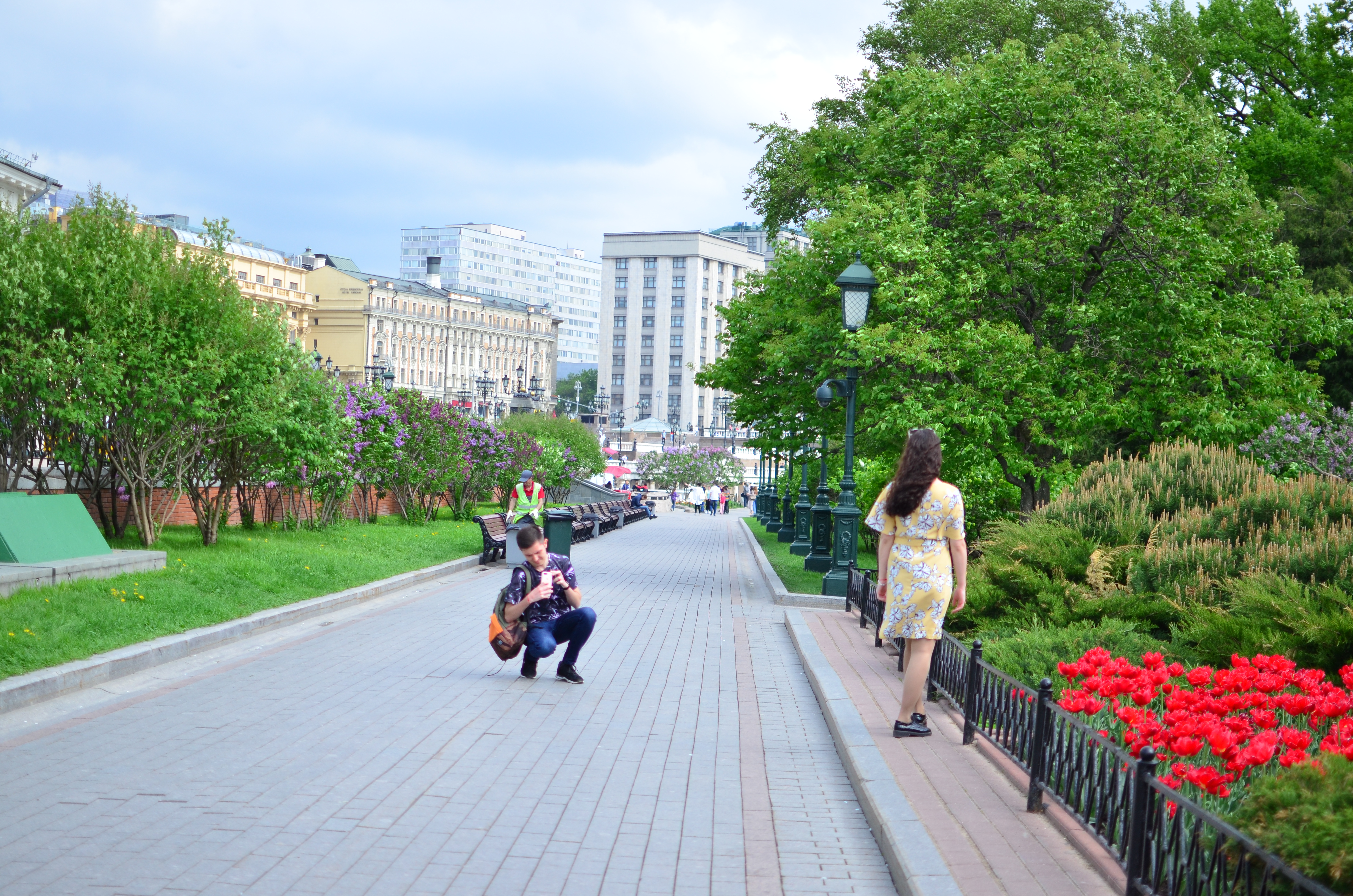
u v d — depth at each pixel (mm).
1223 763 5496
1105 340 19750
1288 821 3932
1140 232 19000
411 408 29297
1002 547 11719
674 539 36656
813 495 36312
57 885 4715
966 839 5262
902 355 17719
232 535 19641
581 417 144125
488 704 8812
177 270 16672
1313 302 20016
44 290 15062
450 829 5688
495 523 22922
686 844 5605
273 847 5297
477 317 151125
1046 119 20109
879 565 7594
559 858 5309
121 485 18641
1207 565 10312
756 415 26609
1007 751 6508
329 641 11773
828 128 29656
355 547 20328
